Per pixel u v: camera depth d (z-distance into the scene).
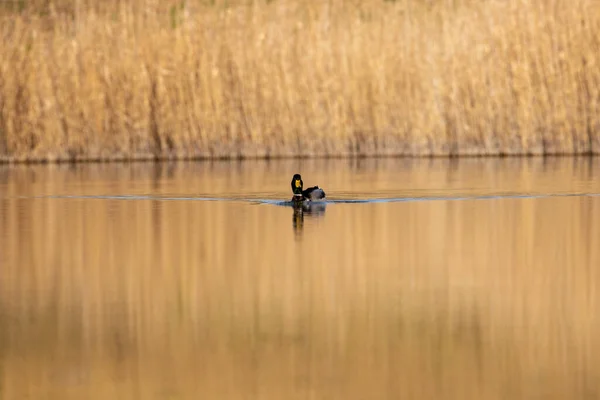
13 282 70.94
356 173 182.25
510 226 100.56
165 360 50.19
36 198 137.50
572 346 52.12
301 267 76.44
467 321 57.59
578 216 108.94
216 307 61.81
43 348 52.56
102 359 50.44
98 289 68.06
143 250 86.19
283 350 51.88
